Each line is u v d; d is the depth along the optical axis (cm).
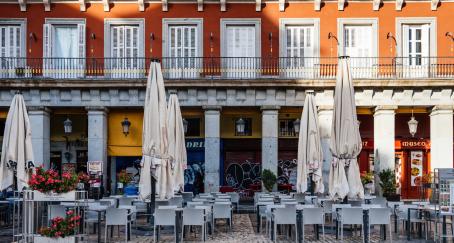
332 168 1752
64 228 1306
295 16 2847
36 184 1339
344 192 1700
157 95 1698
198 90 2716
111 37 2852
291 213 1510
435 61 2819
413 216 1658
